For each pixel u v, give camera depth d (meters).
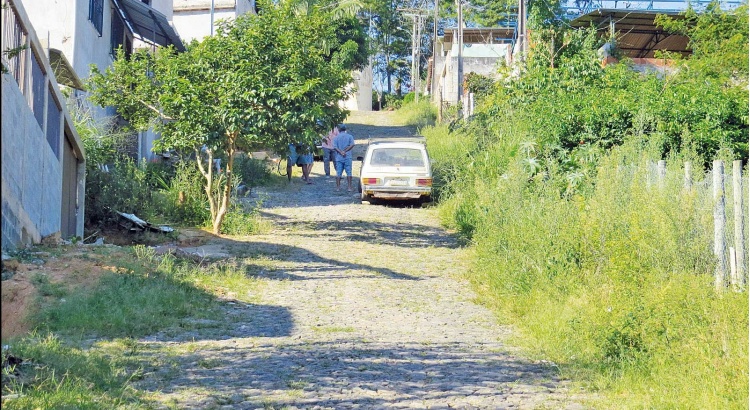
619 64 24.14
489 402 6.97
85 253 12.41
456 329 10.34
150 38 28.86
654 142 15.40
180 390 7.01
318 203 23.12
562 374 7.99
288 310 11.16
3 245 11.23
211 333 9.55
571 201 13.64
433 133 37.09
